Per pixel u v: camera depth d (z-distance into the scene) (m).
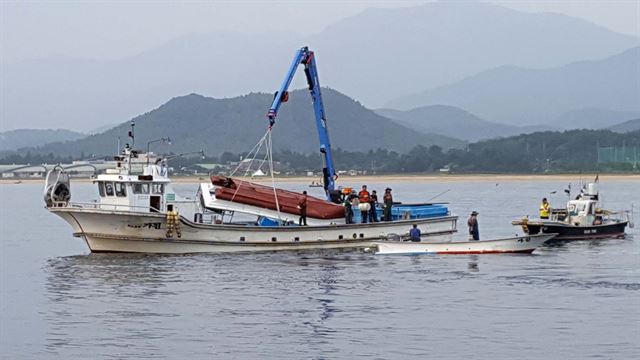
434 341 34.25
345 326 36.72
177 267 51.66
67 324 37.38
